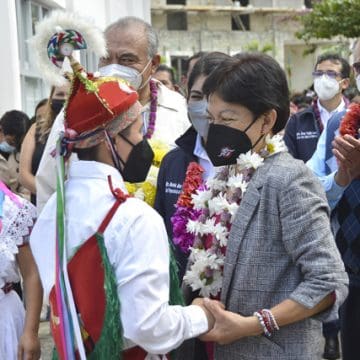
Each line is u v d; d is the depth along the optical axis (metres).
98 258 1.90
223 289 2.13
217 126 2.17
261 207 2.08
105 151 2.01
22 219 2.54
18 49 9.13
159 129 3.52
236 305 2.09
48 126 4.51
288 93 2.22
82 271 1.92
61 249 1.94
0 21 8.33
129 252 1.88
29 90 9.77
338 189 2.86
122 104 1.95
